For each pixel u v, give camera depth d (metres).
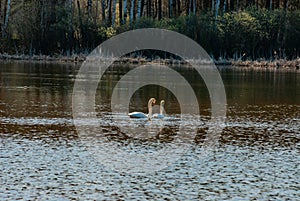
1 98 34.66
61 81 45.88
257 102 35.62
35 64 64.44
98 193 16.12
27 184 16.72
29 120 26.84
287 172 18.56
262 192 16.50
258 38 71.12
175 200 15.70
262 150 21.61
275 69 63.84
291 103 35.28
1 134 23.39
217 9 73.06
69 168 18.45
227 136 24.20
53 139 22.69
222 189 16.70
